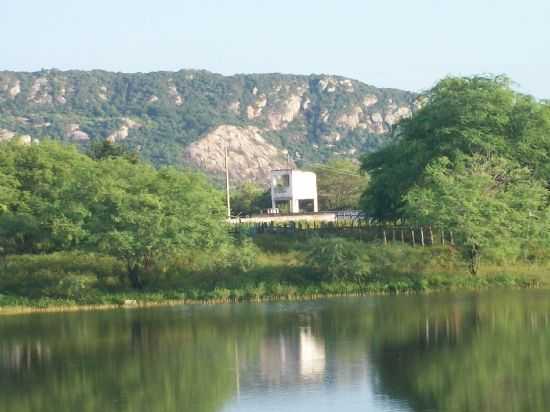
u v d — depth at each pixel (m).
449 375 70.06
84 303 109.44
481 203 115.06
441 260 119.00
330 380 70.00
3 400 68.06
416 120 131.88
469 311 95.50
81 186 119.19
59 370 77.00
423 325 89.44
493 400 63.16
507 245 113.50
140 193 115.25
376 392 66.19
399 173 127.75
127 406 65.50
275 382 70.12
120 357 81.00
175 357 80.25
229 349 82.50
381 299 106.62
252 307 104.75
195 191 117.56
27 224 121.06
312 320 94.69
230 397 66.56
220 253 115.75
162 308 106.44
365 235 130.50
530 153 126.31
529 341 80.31
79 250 117.06
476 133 123.06
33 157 133.38
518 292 107.75
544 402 62.28
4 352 84.50
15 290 114.69
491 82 130.88
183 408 64.25
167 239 112.19
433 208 114.06
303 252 117.94
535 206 118.50
